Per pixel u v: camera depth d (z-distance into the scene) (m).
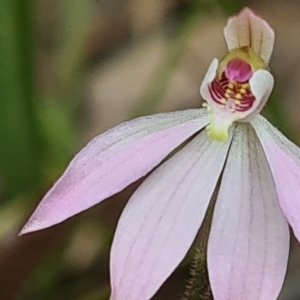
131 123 0.08
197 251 0.08
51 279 0.10
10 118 0.10
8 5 0.09
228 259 0.08
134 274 0.07
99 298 0.10
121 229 0.08
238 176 0.08
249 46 0.08
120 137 0.08
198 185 0.08
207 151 0.08
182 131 0.08
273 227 0.08
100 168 0.08
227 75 0.08
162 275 0.08
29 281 0.10
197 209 0.08
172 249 0.08
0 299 0.10
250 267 0.08
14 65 0.09
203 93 0.08
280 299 0.10
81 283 0.10
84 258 0.10
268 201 0.08
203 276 0.08
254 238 0.08
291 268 0.10
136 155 0.08
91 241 0.10
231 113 0.08
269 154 0.08
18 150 0.10
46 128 0.10
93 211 0.10
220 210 0.08
